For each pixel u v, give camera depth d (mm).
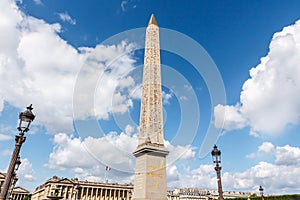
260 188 44844
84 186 99812
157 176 20484
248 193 144875
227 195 143500
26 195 128000
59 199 38969
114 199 99688
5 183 13586
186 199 135250
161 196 19938
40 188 118188
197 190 144125
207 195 140125
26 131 15133
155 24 29516
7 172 13906
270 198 61812
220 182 20703
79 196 98062
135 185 21438
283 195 59531
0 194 13297
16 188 126188
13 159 14305
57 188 96438
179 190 141500
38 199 118562
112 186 101438
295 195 57438
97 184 100875
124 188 101625
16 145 14625
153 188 19906
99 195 99562
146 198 19297
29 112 15414
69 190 97062
